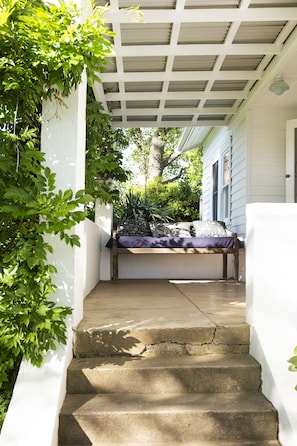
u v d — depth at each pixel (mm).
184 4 3830
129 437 2221
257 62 5066
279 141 6207
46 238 2588
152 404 2324
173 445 2207
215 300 4137
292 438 2139
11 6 2188
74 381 2457
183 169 18641
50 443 2014
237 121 6758
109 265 6582
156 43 4570
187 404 2332
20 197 2221
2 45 2311
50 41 2287
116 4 3805
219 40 4527
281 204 2729
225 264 6934
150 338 2711
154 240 6277
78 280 2830
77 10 2385
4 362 2344
